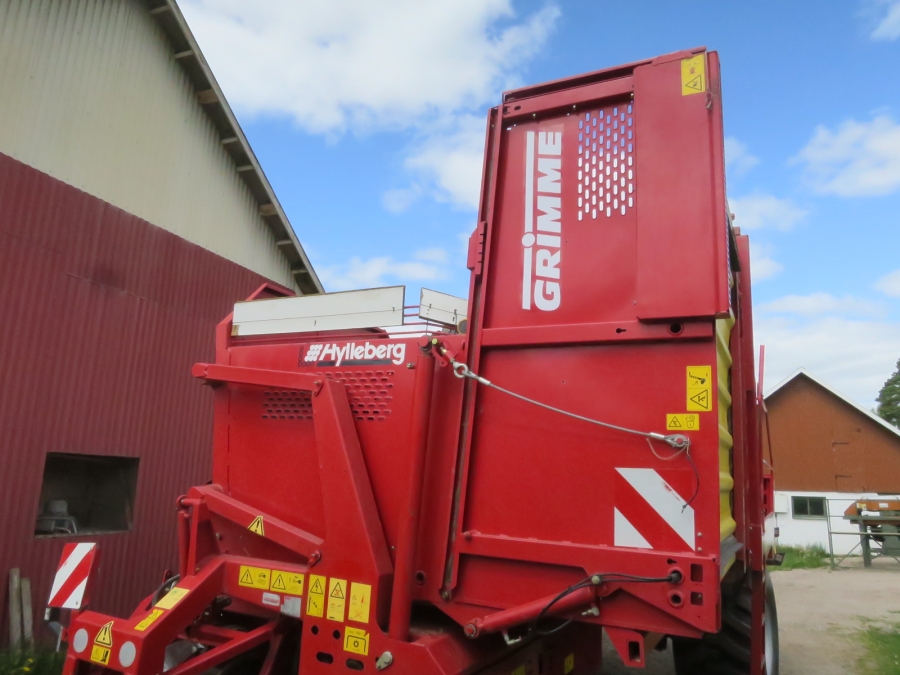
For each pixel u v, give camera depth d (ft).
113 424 24.14
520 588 8.82
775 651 16.51
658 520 8.17
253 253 39.06
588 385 8.86
